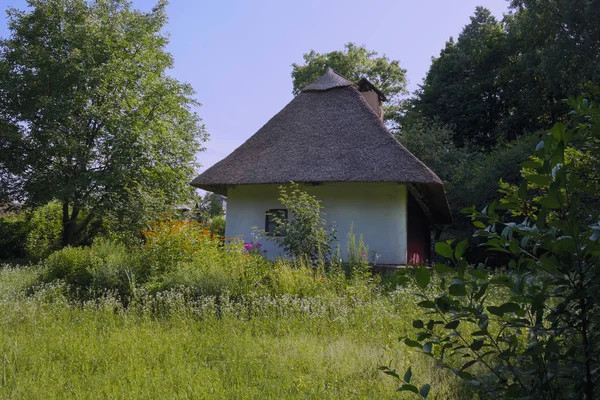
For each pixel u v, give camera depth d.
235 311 6.41
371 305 6.54
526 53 20.64
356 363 4.39
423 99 29.00
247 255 8.51
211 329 5.73
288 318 6.13
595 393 1.40
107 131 18.58
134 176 18.23
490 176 17.33
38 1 19.14
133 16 20.92
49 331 5.70
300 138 12.56
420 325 1.62
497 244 1.50
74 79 18.14
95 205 17.66
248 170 12.03
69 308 6.81
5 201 19.00
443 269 1.50
